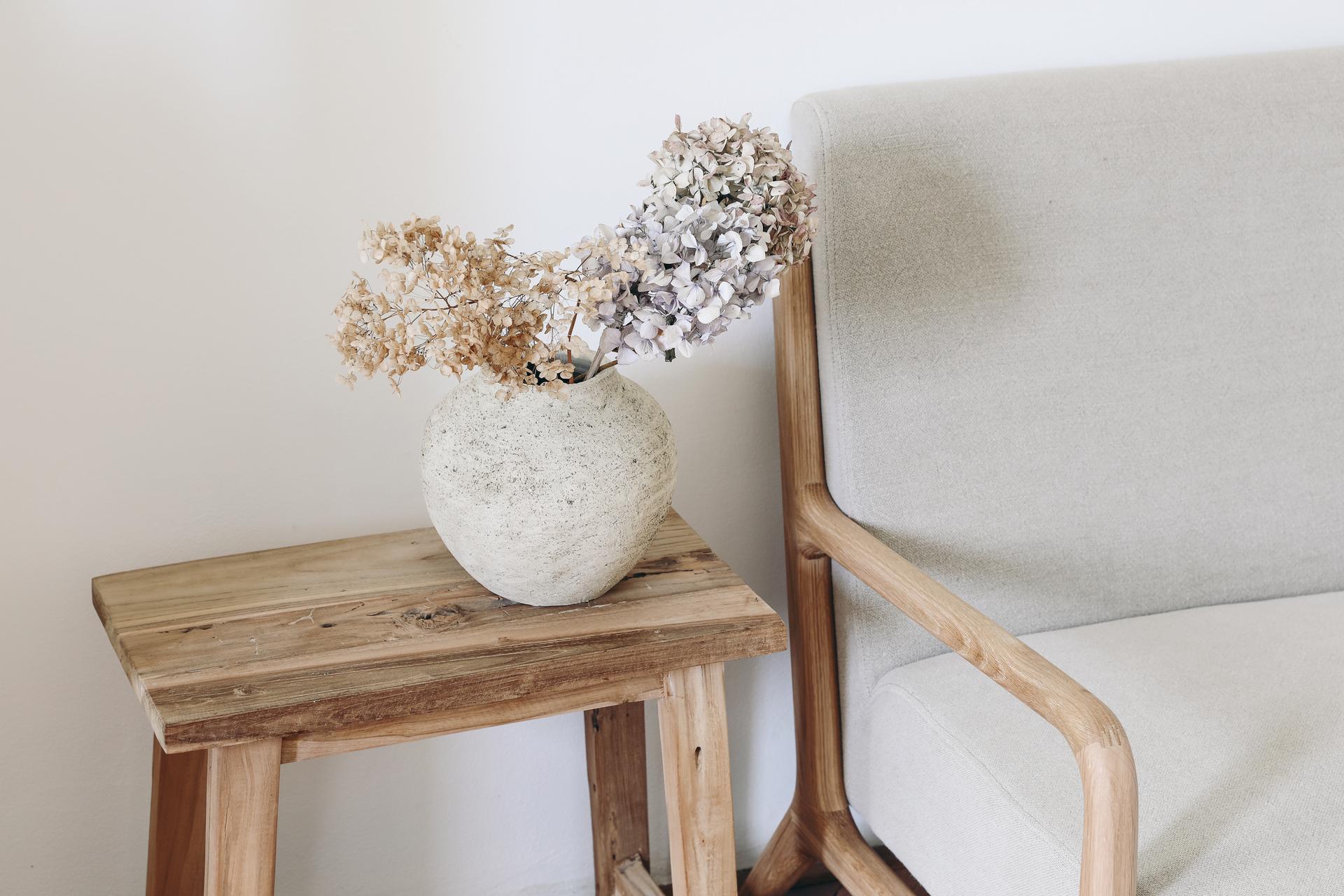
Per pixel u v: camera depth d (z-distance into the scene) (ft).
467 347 2.59
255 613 3.12
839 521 3.68
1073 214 3.82
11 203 3.28
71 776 3.79
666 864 4.67
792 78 3.96
